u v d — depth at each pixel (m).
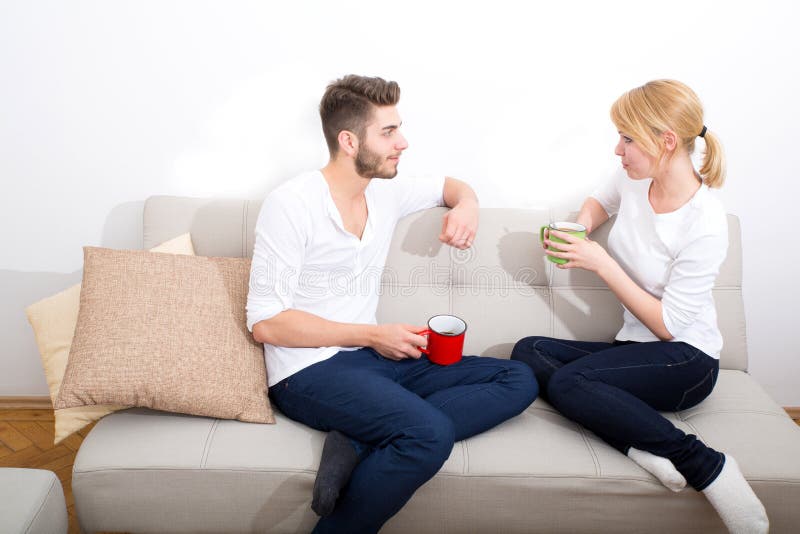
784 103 1.64
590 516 1.23
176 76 1.62
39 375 1.96
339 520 1.15
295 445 1.23
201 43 1.59
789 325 1.92
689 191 1.30
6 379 1.96
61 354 1.36
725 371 1.56
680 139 1.23
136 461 1.18
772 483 1.19
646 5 1.56
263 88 1.64
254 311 1.28
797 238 1.80
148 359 1.23
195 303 1.34
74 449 1.76
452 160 1.73
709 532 1.23
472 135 1.70
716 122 1.68
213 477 1.18
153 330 1.26
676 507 1.21
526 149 1.71
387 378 1.28
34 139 1.67
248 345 1.34
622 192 1.45
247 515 1.22
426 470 1.13
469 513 1.24
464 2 1.56
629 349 1.35
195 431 1.25
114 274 1.33
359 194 1.39
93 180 1.73
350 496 1.14
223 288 1.39
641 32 1.58
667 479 1.16
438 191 1.59
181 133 1.69
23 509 1.04
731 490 1.12
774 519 1.21
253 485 1.19
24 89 1.62
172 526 1.23
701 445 1.17
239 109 1.66
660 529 1.24
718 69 1.62
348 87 1.26
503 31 1.59
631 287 1.33
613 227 1.47
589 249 1.34
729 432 1.30
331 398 1.25
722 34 1.58
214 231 1.56
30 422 1.89
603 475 1.20
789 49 1.58
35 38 1.57
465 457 1.22
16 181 1.72
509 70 1.63
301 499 1.20
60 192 1.74
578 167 1.72
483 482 1.21
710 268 1.27
